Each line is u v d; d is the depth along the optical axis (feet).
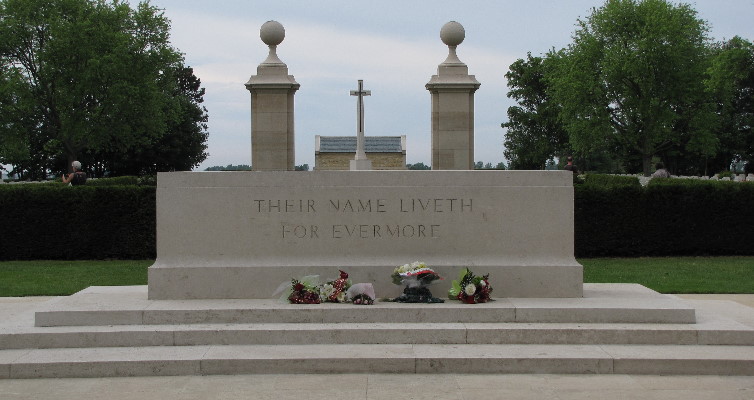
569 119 180.45
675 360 25.36
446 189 31.42
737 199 59.06
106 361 25.36
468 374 25.38
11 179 200.23
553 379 24.86
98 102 154.81
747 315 32.91
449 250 31.50
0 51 142.41
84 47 141.49
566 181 31.48
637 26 162.61
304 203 31.37
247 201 31.32
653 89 165.89
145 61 154.92
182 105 213.25
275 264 31.19
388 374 25.36
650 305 29.22
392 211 31.42
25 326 28.37
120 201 59.06
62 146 161.27
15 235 59.00
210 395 23.35
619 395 23.25
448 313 28.60
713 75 161.58
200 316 28.55
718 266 52.65
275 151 60.64
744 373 25.35
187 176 31.40
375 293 31.09
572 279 31.04
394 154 77.51
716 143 188.14
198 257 31.32
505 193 31.40
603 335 27.40
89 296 31.83
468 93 59.82
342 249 31.42
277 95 60.44
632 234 58.95
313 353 26.02
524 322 28.60
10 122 150.00
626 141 180.86
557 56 187.62
